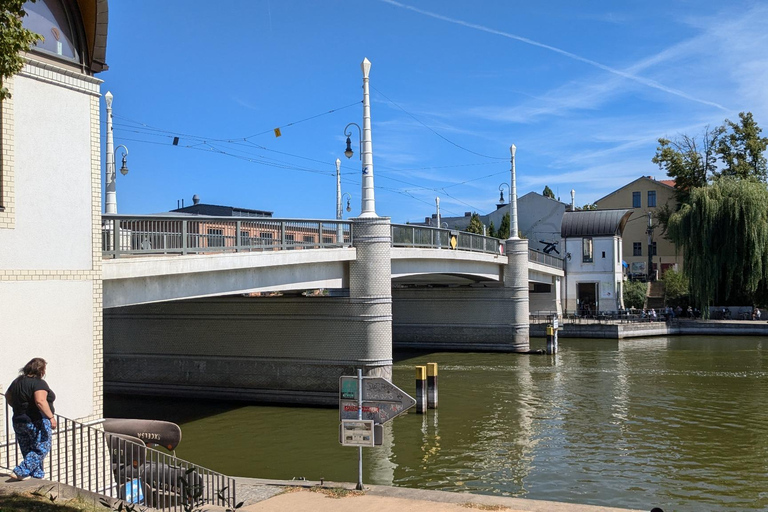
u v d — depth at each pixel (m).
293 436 19.05
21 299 10.06
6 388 9.78
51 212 10.55
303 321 23.45
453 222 78.25
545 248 63.31
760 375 31.09
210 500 10.66
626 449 17.92
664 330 50.94
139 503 10.28
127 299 14.33
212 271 17.08
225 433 19.42
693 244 50.78
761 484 14.87
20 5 8.11
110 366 25.69
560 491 14.36
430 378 23.48
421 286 43.09
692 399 25.19
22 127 10.13
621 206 75.19
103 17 10.98
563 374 31.77
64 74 10.78
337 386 22.98
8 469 9.19
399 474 15.57
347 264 23.28
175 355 24.86
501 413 22.73
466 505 10.05
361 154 23.59
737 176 59.50
